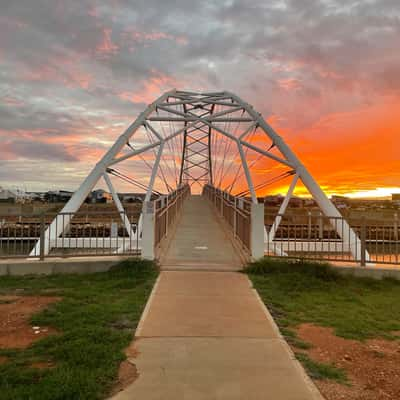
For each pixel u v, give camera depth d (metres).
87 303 6.01
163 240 11.63
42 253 8.67
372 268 8.52
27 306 5.93
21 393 3.14
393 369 3.82
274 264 8.37
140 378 3.48
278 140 21.66
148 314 5.41
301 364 3.84
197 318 5.27
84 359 3.79
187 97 28.78
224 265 8.82
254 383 3.42
